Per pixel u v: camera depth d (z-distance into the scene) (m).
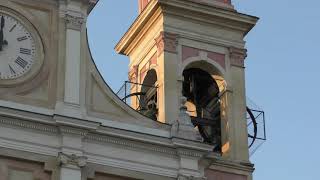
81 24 58.16
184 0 65.56
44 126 54.59
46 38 57.16
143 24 67.19
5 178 52.97
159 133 57.25
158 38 65.25
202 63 65.38
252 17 66.94
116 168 55.38
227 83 65.12
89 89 56.94
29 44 56.69
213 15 66.12
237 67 65.94
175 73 64.06
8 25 56.69
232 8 67.00
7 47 56.19
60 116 54.66
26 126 54.28
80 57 57.34
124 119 56.94
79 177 54.03
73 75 56.69
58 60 56.91
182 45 65.19
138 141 56.22
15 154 53.53
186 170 56.50
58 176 53.78
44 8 57.75
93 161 55.00
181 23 65.62
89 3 58.59
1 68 55.56
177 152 56.84
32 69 56.06
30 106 55.00
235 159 62.88
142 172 55.81
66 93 56.06
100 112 56.62
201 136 62.66
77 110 55.81
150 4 66.00
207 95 67.00
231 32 66.69
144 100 67.12
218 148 64.31
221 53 66.00
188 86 67.06
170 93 63.22
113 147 55.78
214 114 66.12
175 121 57.81
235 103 64.81
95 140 55.56
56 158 54.19
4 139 53.62
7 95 54.91
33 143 54.09
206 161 57.62
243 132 64.06
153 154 56.44
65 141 54.53
